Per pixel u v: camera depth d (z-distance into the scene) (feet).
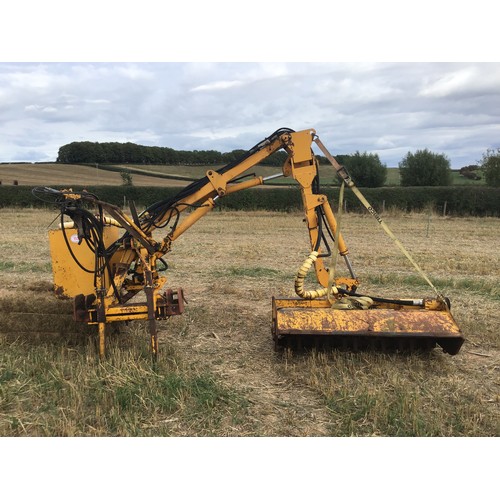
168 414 15.29
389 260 42.96
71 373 17.72
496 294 30.55
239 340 22.39
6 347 20.67
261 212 98.84
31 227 68.28
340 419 15.03
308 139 20.92
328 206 21.24
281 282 33.94
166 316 19.65
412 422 14.69
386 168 149.89
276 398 16.51
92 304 19.56
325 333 18.99
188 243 53.26
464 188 101.09
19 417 14.85
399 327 19.12
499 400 16.44
